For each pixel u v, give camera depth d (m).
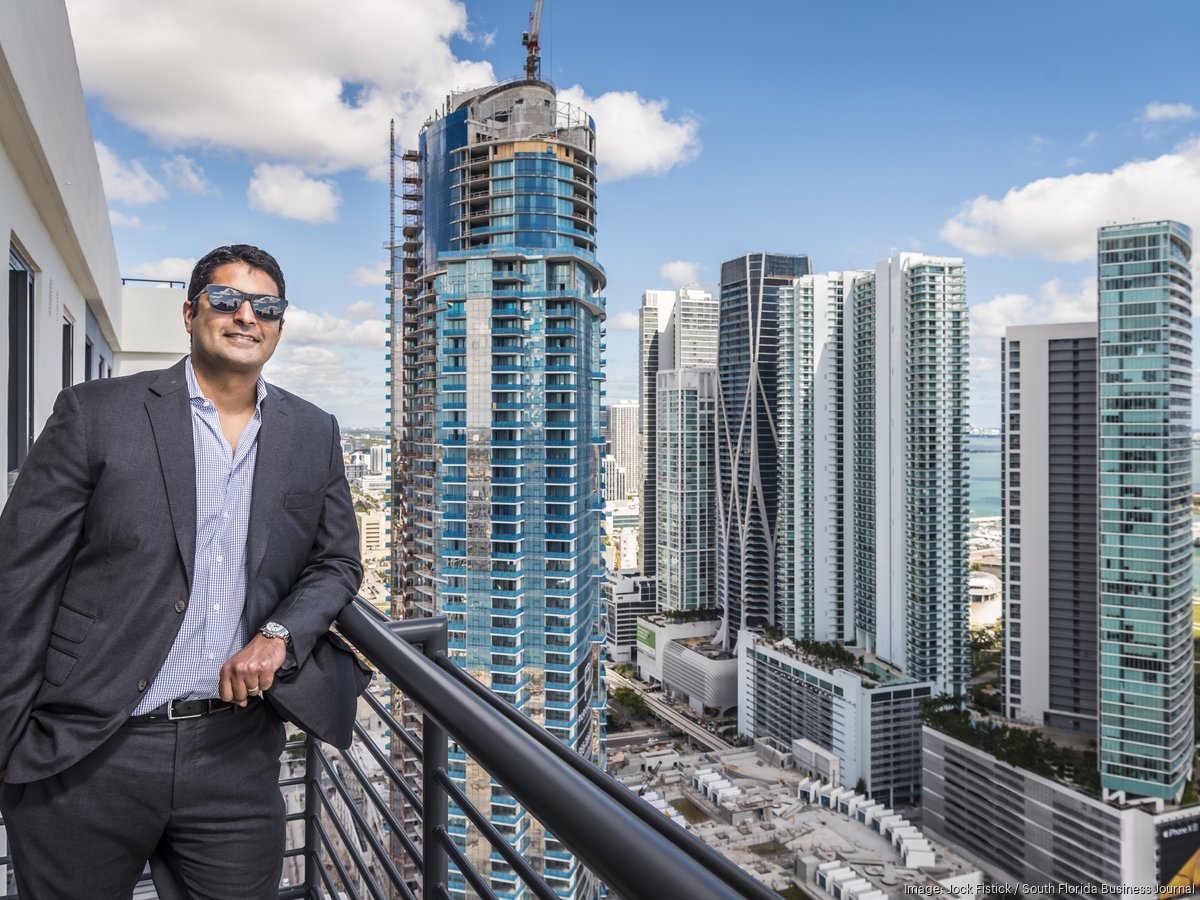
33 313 4.60
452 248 47.72
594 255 47.97
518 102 46.72
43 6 3.35
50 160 3.68
